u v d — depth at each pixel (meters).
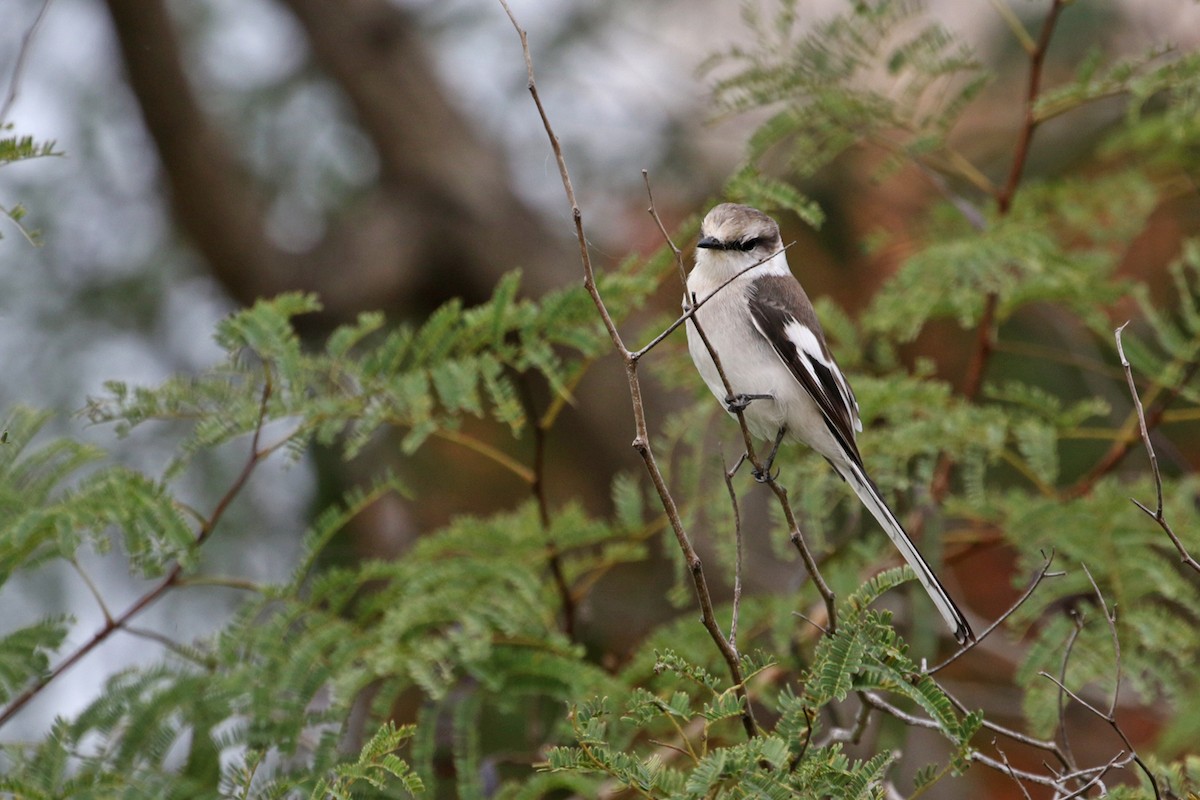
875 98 12.67
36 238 6.93
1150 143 13.65
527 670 9.59
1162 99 15.02
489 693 9.72
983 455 11.95
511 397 10.16
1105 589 10.55
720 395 10.54
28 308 14.94
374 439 15.22
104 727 8.77
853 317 15.27
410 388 10.11
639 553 11.31
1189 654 10.38
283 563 14.31
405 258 16.95
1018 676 10.08
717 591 14.84
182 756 9.42
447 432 10.57
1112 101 15.55
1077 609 10.38
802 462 11.91
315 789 6.67
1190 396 11.75
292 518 14.75
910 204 15.42
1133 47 15.57
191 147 16.11
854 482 10.17
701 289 10.61
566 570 11.50
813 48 12.56
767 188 10.74
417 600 9.81
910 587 11.15
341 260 16.77
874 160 15.11
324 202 17.50
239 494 14.09
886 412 12.23
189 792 8.38
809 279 15.43
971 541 12.41
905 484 11.63
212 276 16.91
